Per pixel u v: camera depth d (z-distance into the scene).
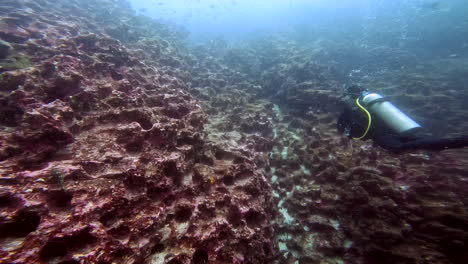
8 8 7.94
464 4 22.59
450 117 7.40
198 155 3.76
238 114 6.70
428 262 2.80
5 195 1.86
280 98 9.16
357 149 5.30
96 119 3.28
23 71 3.81
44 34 6.53
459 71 10.49
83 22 9.82
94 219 1.93
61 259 1.66
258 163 5.09
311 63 10.52
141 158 2.79
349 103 3.83
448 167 4.62
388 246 3.21
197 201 2.82
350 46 16.17
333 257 3.55
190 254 2.23
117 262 1.91
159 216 2.52
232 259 2.42
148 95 4.98
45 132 2.71
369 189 4.00
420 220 3.36
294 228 4.05
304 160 5.37
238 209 2.86
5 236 1.77
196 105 5.42
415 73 10.48
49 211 1.90
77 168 2.25
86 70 4.84
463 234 2.89
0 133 2.88
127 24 11.52
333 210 4.09
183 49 13.67
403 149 3.15
